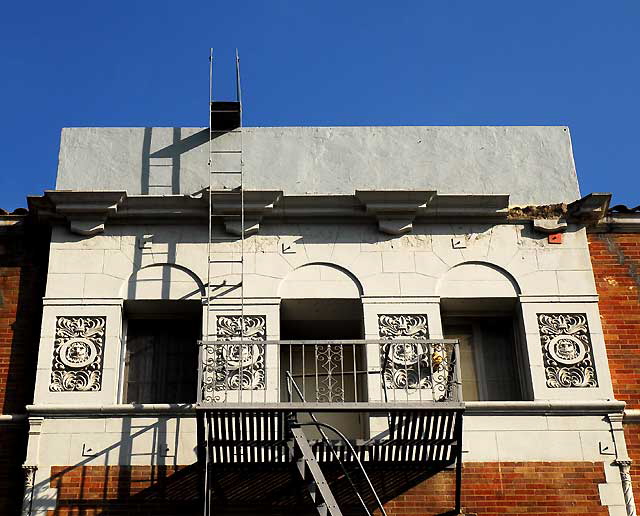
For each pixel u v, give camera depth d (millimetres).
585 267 15766
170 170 16656
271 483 14031
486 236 15992
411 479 14133
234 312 15234
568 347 15109
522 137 17219
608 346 15336
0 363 15039
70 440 14195
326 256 15734
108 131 17031
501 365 15586
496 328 15898
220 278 15492
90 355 14859
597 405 14562
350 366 15742
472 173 16844
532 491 14031
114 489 13914
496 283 15625
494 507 13930
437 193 16062
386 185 16703
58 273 15453
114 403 14523
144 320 15742
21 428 14461
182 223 15969
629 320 15562
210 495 13672
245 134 17000
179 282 15508
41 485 13883
